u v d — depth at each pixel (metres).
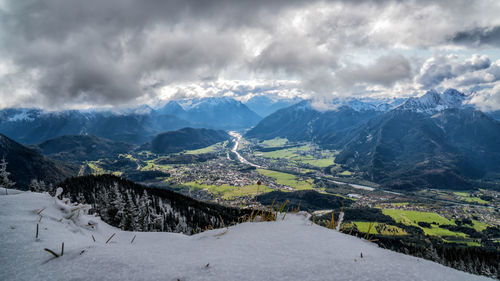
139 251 2.37
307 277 1.75
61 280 1.63
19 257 1.98
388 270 1.85
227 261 2.12
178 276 1.74
